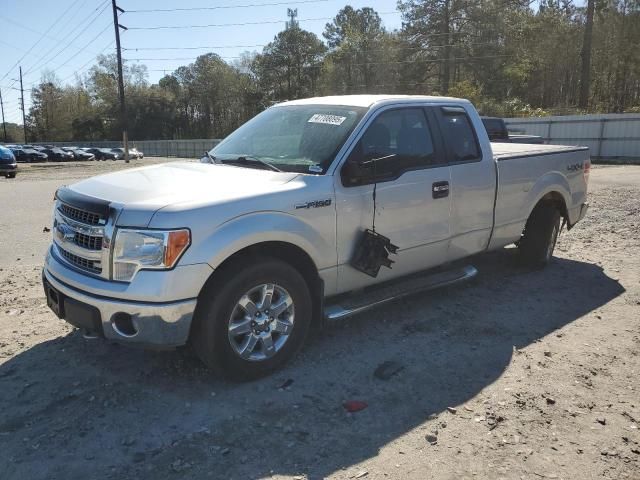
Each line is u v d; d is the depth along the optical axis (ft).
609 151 99.66
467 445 10.26
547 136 107.34
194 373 12.87
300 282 12.96
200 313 11.66
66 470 9.52
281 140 15.08
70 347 14.30
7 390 12.14
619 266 22.08
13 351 14.07
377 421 11.02
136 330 11.12
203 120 348.38
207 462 9.73
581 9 189.47
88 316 11.55
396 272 15.44
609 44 175.94
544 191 20.07
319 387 12.34
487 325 15.93
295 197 12.65
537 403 11.71
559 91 195.62
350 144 13.96
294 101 17.29
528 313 16.89
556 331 15.53
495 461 9.80
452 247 16.80
